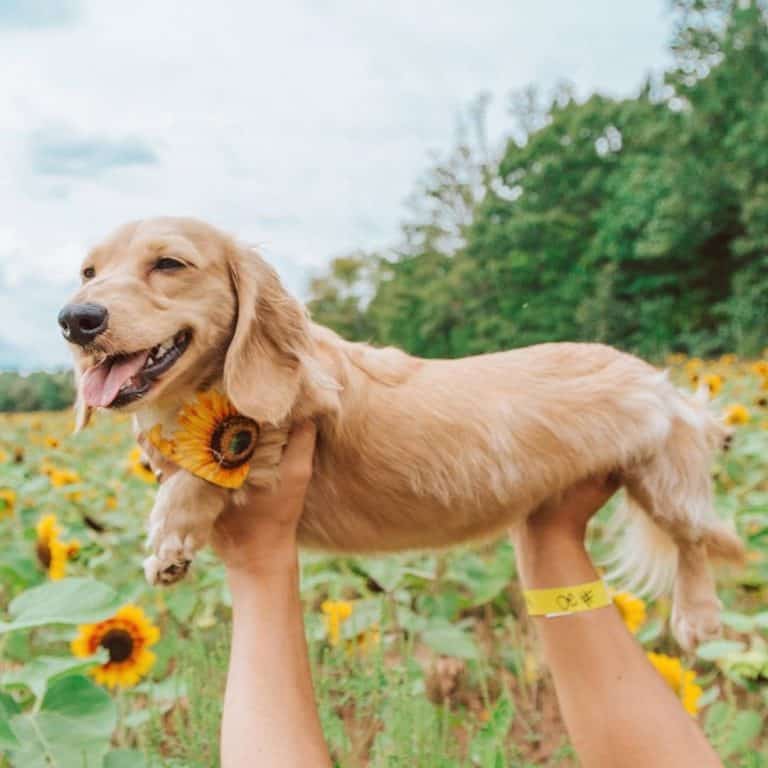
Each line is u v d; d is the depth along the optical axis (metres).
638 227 9.51
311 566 1.14
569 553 0.73
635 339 9.17
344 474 0.76
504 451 0.77
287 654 0.59
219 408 0.68
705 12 9.31
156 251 0.70
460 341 10.24
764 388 2.06
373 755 0.79
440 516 0.78
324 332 0.80
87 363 0.70
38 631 1.06
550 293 10.13
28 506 1.45
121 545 1.27
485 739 0.76
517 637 1.09
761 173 8.78
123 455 2.37
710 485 0.87
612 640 0.67
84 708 0.68
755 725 0.77
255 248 0.74
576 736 0.66
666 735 0.63
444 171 10.95
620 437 0.81
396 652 1.06
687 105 9.55
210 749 0.75
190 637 1.09
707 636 0.84
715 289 9.31
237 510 0.66
